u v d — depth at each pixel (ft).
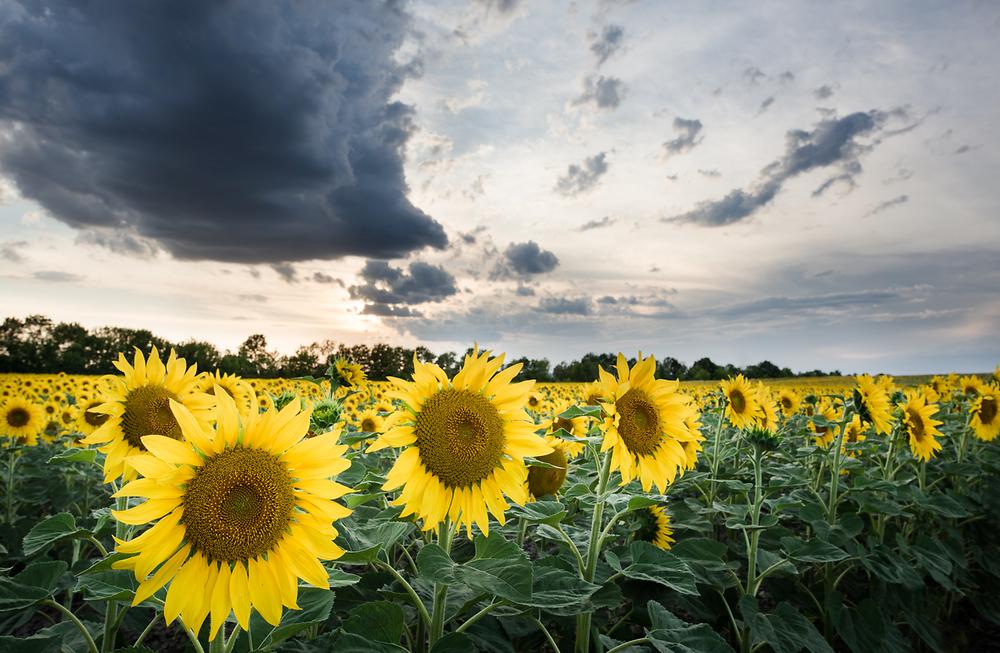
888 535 23.76
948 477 27.81
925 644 20.54
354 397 42.57
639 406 13.66
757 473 17.29
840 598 18.08
